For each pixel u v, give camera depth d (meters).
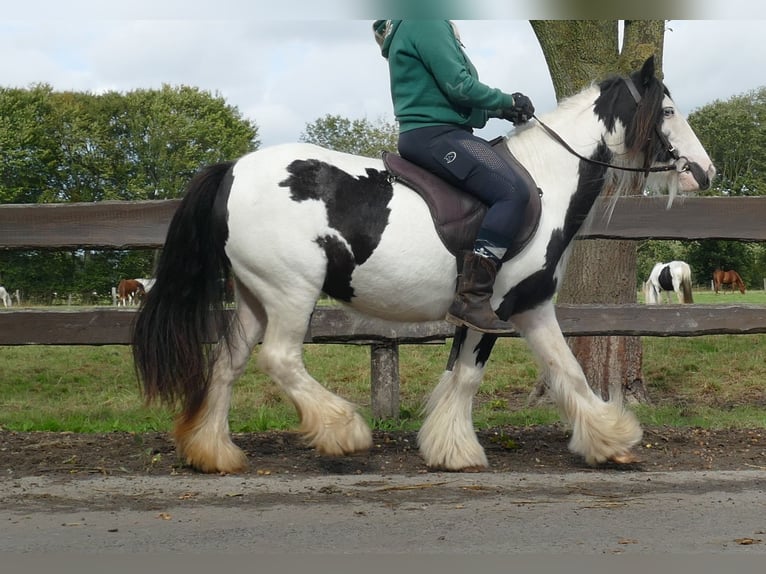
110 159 47.66
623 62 8.66
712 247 48.38
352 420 5.06
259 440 6.25
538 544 3.74
